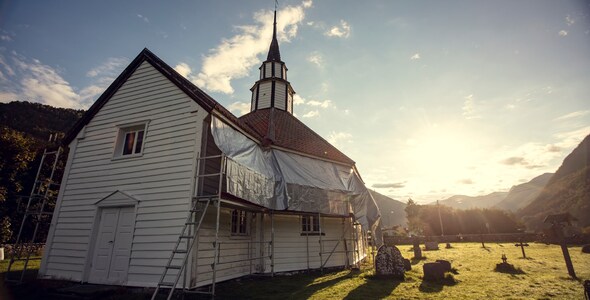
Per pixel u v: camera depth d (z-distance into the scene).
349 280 11.06
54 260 10.43
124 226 10.04
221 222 10.75
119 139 11.38
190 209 9.16
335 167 16.64
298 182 13.09
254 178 10.88
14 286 9.52
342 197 14.68
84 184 11.07
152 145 10.56
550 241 32.50
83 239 10.30
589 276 11.01
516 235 40.44
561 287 9.23
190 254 8.78
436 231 56.72
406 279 11.02
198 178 9.59
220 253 10.44
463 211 56.53
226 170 9.22
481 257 19.14
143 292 8.70
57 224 10.86
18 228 23.53
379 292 8.90
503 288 9.23
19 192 24.47
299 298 8.16
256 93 21.58
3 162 23.06
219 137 10.12
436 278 10.80
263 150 13.67
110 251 9.86
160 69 11.36
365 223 15.64
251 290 9.20
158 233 9.38
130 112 11.45
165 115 10.78
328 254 14.74
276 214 13.57
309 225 14.63
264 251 12.70
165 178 9.91
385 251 11.72
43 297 8.34
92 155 11.41
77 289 8.70
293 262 13.34
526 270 12.88
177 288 8.56
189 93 10.52
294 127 18.62
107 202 10.40
